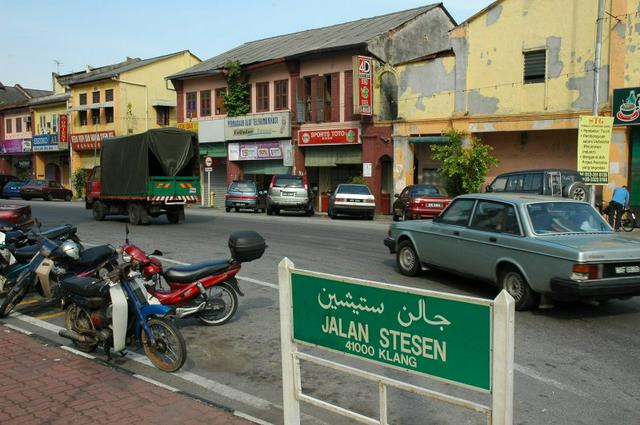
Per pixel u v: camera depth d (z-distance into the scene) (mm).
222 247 13523
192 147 20016
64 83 46375
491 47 22734
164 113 44250
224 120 34188
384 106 27562
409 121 25391
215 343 6410
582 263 6602
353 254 12391
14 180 44188
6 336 6637
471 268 8344
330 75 29391
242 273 10125
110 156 20516
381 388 3240
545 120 21469
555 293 6898
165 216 23812
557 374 5301
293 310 3666
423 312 2992
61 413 4441
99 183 21719
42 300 8547
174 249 13180
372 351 3252
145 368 5586
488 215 8219
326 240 14938
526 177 16781
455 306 2861
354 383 5227
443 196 19734
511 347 2668
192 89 36875
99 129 43812
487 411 2764
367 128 27328
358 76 26344
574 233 7559
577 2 20531
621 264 6789
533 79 21922
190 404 4617
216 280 6719
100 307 5762
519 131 23234
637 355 5820
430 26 30875
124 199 19766
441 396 2953
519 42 22000
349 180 28750
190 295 6547
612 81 19781
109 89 42531
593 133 16375
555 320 7086
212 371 5539
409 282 9328
